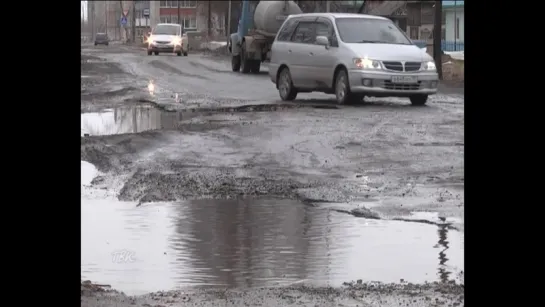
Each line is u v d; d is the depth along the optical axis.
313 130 31.33
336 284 12.74
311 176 22.31
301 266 13.82
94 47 191.25
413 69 41.97
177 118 36.38
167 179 21.70
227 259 14.24
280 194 20.05
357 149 26.80
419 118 35.78
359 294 12.16
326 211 18.19
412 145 27.64
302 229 16.48
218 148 27.00
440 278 13.07
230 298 11.98
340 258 14.30
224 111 39.41
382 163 24.28
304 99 46.88
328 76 43.38
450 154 25.77
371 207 18.48
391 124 33.41
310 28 45.28
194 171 22.91
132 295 12.15
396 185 21.00
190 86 56.38
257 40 76.25
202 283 12.84
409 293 12.22
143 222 17.05
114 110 40.44
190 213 17.94
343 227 16.66
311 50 44.25
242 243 15.36
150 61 94.81
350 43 42.88
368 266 13.80
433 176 22.27
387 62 41.75
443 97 48.53
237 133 30.56
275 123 33.72
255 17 77.44
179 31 120.56
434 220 17.23
